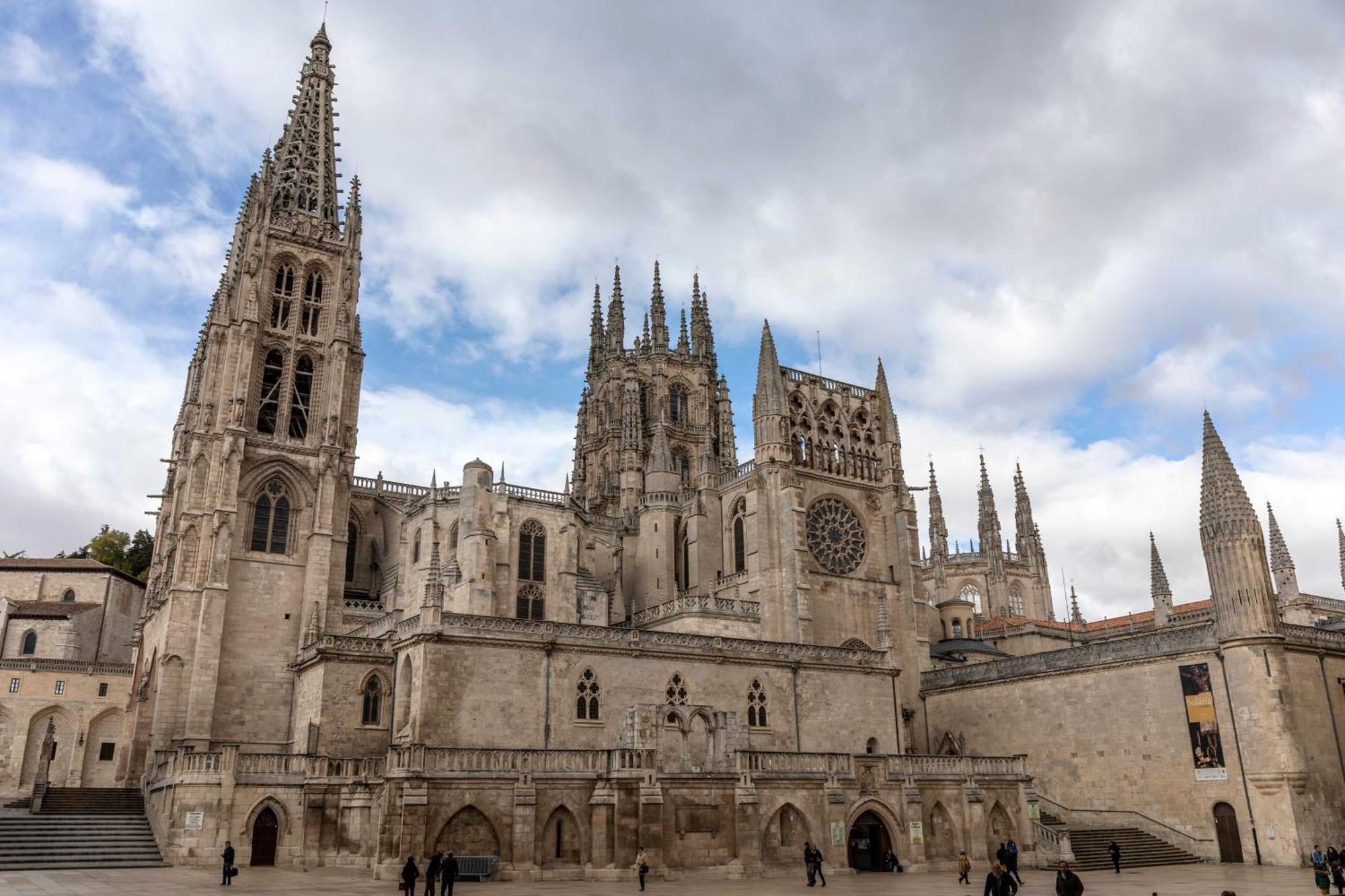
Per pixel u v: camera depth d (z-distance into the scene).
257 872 52.25
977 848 62.25
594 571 103.44
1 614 99.75
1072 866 61.84
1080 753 73.12
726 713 61.12
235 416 84.75
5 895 39.97
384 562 98.69
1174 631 68.50
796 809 57.41
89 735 94.50
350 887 43.78
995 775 65.25
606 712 62.03
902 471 98.00
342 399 91.75
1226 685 64.56
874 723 73.81
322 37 108.19
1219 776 64.19
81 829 58.28
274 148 102.12
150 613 90.25
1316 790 62.41
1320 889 43.72
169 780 58.09
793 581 85.81
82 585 108.94
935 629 111.88
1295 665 65.25
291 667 77.06
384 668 65.69
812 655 72.38
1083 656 74.06
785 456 90.50
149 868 53.41
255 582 82.88
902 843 60.41
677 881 51.84
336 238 99.19
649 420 136.38
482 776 49.97
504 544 86.25
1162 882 52.38
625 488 124.00
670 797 54.22
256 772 57.56
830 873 56.88
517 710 58.69
